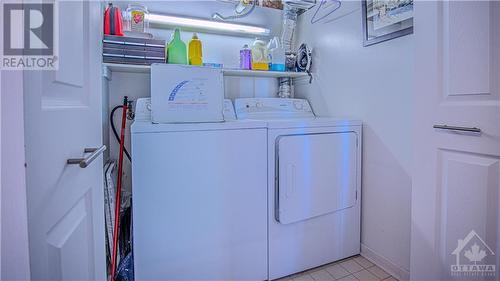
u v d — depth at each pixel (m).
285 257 1.82
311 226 1.89
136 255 1.47
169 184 1.51
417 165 1.42
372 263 1.99
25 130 0.53
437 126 1.29
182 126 1.52
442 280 1.31
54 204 0.66
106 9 1.91
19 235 0.53
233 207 1.66
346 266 1.96
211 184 1.60
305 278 1.82
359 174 2.04
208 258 1.61
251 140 1.68
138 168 1.45
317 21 2.46
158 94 1.65
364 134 2.03
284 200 1.77
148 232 1.48
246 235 1.70
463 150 1.20
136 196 1.46
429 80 1.33
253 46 2.39
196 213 1.57
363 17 1.97
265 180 1.73
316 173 1.87
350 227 2.04
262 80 2.73
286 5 2.50
